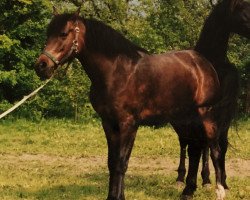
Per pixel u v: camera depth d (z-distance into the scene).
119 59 6.48
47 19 19.98
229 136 15.69
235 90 7.59
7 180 8.84
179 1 21.95
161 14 22.20
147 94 6.59
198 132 7.40
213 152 7.33
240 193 7.98
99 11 22.02
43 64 6.27
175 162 11.56
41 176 9.35
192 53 7.29
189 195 7.60
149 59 6.70
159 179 9.24
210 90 7.24
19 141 14.47
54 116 20.45
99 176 9.59
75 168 10.63
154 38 20.94
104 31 6.49
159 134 15.53
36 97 20.03
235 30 7.52
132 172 10.22
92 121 19.47
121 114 6.42
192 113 7.20
